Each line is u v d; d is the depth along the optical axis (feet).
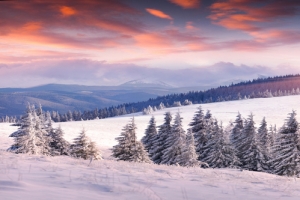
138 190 26.50
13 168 33.63
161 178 36.06
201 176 41.42
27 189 21.94
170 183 32.86
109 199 22.00
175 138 111.96
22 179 26.43
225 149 106.22
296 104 397.60
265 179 43.04
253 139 110.01
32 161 42.75
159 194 26.12
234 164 107.96
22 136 102.32
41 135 112.68
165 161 112.37
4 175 27.68
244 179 41.42
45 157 50.85
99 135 231.91
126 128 101.71
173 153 110.93
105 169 40.50
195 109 460.55
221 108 428.97
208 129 122.11
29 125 103.96
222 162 106.52
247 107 412.16
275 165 98.53
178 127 112.57
